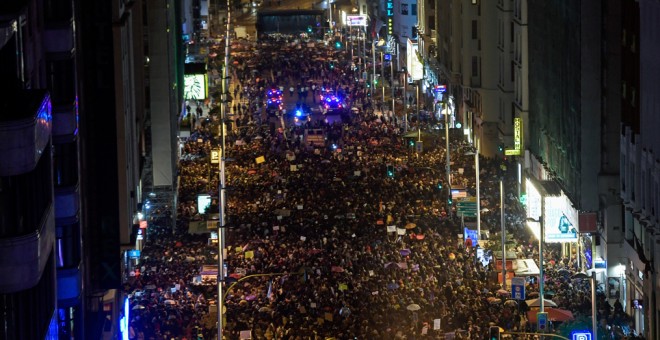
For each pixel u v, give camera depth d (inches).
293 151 7066.9
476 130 7258.9
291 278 4658.0
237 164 6766.7
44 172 2800.2
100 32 3946.9
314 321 4232.3
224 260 4763.8
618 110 4950.8
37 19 3206.2
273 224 5492.1
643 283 4471.0
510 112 6756.9
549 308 4205.2
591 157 4958.2
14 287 2603.3
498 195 6043.3
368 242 5152.6
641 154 4426.7
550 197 5044.3
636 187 4485.7
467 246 5088.6
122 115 4389.8
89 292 3919.8
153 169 5753.0
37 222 2687.0
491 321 4168.3
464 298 4416.8
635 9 4557.1
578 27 5036.9
